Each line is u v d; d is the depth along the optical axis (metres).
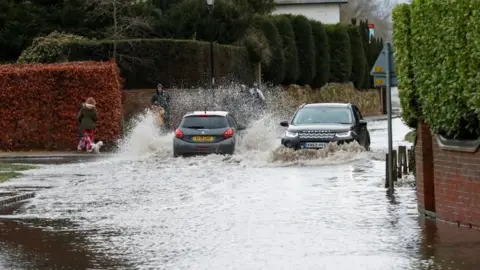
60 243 19.33
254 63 76.50
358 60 105.19
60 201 26.89
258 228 20.83
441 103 20.56
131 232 20.64
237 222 21.81
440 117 20.72
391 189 27.80
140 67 63.34
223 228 20.91
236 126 44.06
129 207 25.11
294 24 91.38
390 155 28.19
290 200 25.86
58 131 51.38
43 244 19.23
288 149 38.91
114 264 16.78
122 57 63.16
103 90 51.50
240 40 74.69
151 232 20.56
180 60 63.56
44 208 25.31
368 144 44.12
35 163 42.69
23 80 51.47
